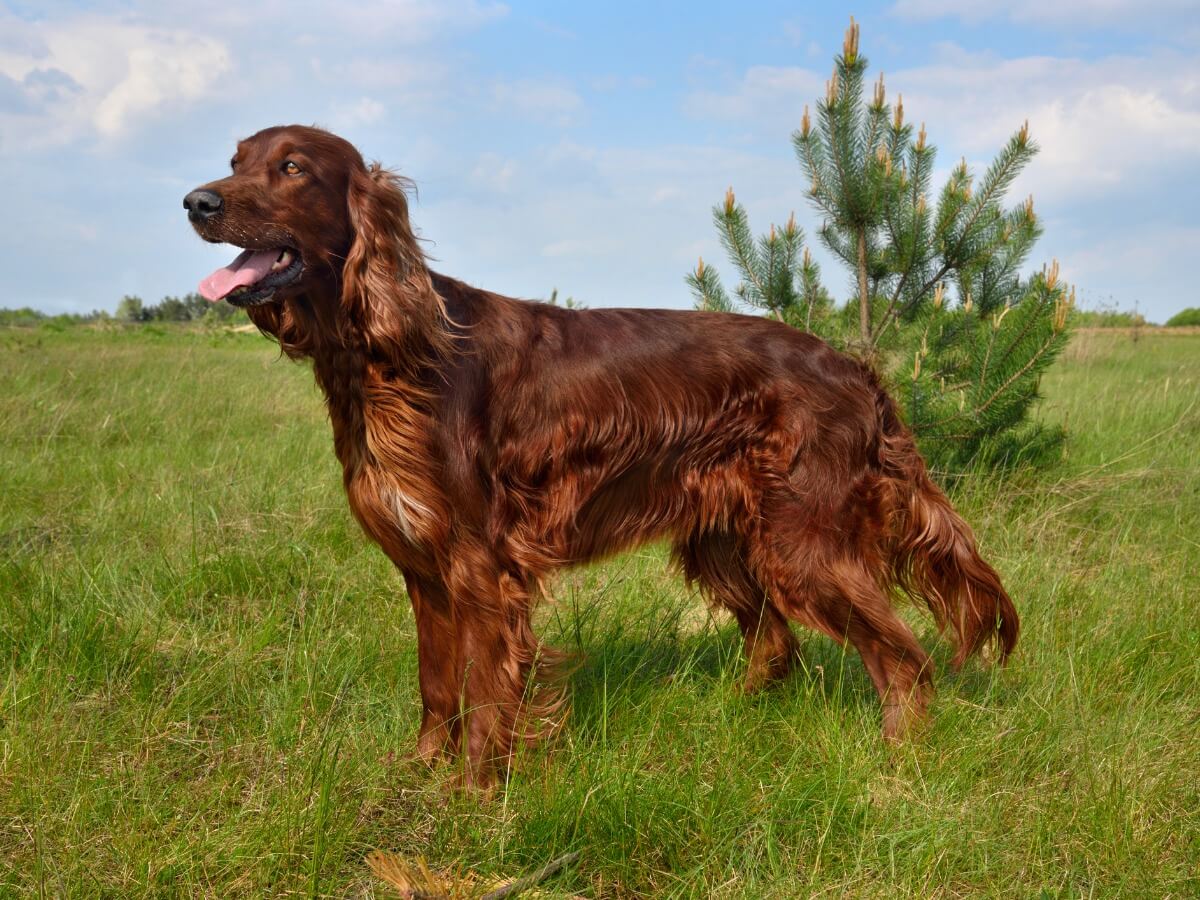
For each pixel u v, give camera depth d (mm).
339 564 4359
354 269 2703
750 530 3105
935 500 3176
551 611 3955
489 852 2439
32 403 7566
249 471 5727
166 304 28594
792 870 2334
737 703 3059
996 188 5395
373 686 3227
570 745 2750
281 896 2225
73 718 2855
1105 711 3078
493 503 2893
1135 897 2248
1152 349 14664
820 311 5828
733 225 5750
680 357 3064
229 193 2592
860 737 2951
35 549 4312
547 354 2969
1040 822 2469
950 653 3646
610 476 3029
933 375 5480
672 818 2498
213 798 2551
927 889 2287
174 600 3752
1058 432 5789
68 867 2223
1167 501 5215
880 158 5371
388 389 2742
